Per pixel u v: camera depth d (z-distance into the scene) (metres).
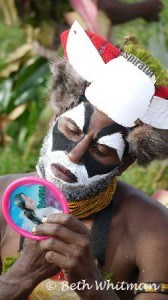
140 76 3.98
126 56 4.03
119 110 3.95
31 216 3.78
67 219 3.64
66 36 4.26
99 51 4.05
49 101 4.20
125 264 4.11
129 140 4.00
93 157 3.97
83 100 4.00
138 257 4.09
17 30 11.12
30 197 3.78
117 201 4.23
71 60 4.07
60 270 3.83
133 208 4.19
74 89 4.03
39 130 8.18
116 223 4.16
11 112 8.49
